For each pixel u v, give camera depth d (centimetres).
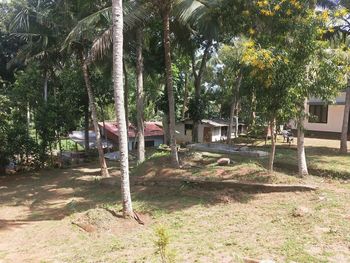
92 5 1573
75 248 797
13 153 2020
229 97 3169
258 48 1073
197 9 1290
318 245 698
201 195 1155
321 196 1046
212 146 1942
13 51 2898
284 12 1122
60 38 1772
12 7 1827
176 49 2127
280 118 1131
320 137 2528
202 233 819
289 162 1457
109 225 934
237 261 627
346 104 1783
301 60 1059
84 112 2397
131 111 2919
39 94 2291
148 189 1288
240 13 1239
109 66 1858
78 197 1359
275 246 700
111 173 1822
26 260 750
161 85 3397
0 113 1931
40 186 1647
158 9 1341
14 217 1164
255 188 1141
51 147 2175
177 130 3061
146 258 665
